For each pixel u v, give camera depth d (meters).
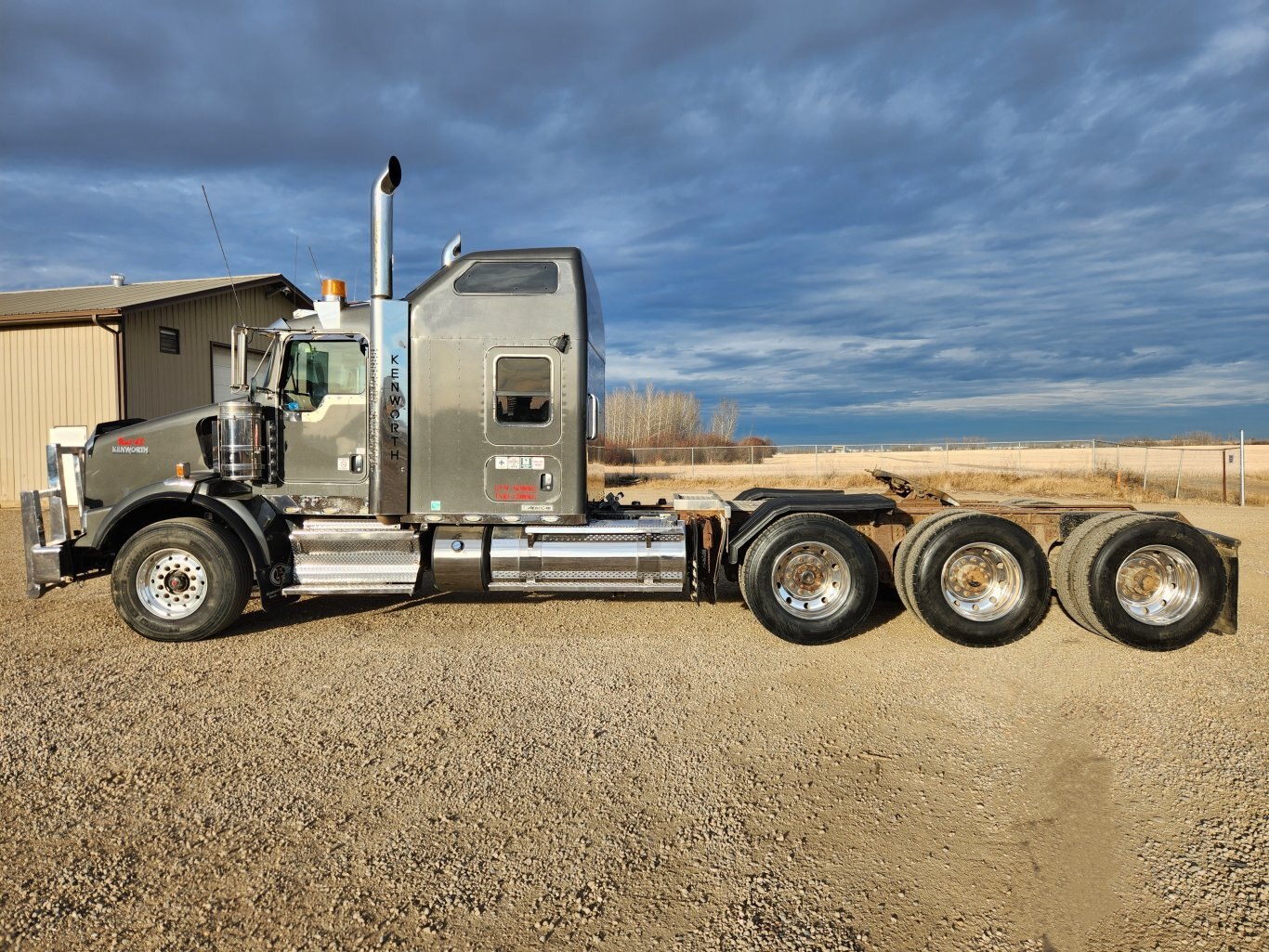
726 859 2.93
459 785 3.52
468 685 4.89
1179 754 3.85
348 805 3.32
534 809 3.30
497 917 2.58
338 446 6.29
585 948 2.43
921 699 4.67
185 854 2.93
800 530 5.78
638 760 3.80
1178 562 5.48
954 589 5.69
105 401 15.15
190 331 16.94
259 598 7.36
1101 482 21.56
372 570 6.22
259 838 3.05
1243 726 4.21
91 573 6.45
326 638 6.03
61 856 2.90
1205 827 3.15
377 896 2.68
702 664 5.38
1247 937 2.46
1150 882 2.76
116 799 3.36
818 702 4.63
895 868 2.87
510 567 6.19
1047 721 4.32
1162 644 5.41
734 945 2.45
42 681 4.95
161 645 5.83
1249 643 5.96
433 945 2.43
